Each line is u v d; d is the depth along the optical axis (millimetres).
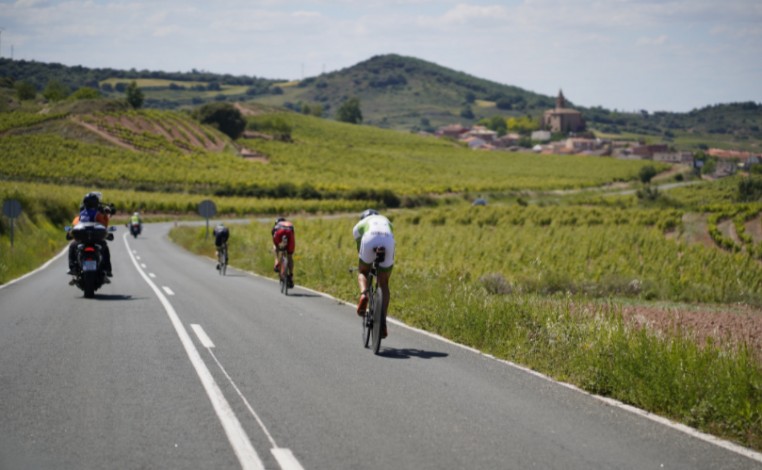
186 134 163000
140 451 5980
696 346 9109
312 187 111312
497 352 10734
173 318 13609
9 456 5828
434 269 25547
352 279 21438
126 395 7781
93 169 115188
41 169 108750
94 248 16922
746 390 7371
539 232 48344
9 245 32969
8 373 8789
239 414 7082
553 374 9375
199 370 9008
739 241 54906
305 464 5711
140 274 25141
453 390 8297
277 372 9023
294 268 25141
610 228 55250
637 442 6492
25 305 15477
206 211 46344
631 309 18578
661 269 30875
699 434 6809
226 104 191500
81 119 155875
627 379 8273
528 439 6492
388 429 6699
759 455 6211
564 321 11922
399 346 11188
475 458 5941
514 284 23562
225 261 25609
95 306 15375
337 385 8406
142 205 88438
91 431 6508
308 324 13258
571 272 29000
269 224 63875
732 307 22859
